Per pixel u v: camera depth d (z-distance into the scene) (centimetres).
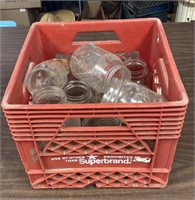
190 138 64
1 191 56
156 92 62
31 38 64
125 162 53
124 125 47
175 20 176
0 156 63
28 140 48
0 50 92
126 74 62
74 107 43
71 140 48
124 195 55
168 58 55
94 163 53
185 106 43
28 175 55
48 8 214
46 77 62
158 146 50
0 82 80
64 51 74
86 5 209
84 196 55
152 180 55
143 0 183
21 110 44
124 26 69
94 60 65
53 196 56
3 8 182
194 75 80
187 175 58
